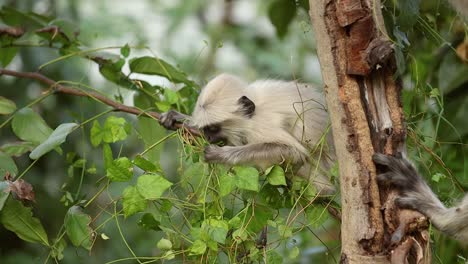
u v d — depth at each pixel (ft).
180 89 28.02
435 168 24.73
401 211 18.51
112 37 46.01
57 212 33.14
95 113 34.50
